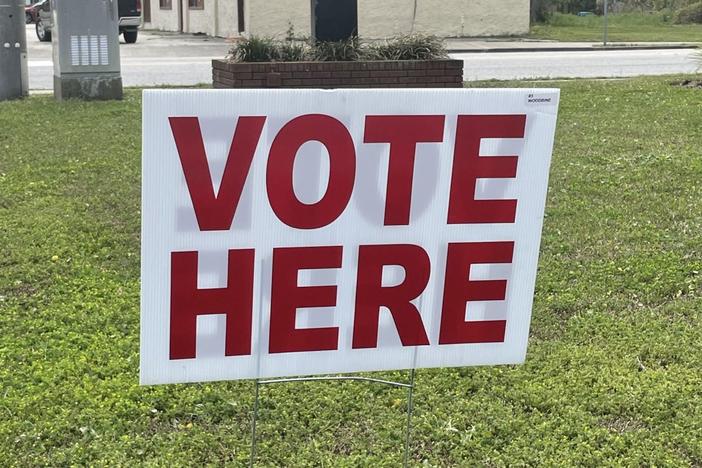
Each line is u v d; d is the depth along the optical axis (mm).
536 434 3604
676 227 6379
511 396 3906
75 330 4547
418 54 11406
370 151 2564
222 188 2490
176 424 3689
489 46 25719
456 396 3924
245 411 3783
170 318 2537
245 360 2619
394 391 3975
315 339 2654
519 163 2664
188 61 19453
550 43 27375
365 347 2701
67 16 11750
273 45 11133
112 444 3486
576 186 7492
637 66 19047
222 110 2443
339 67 10883
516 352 2812
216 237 2518
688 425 3666
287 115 2488
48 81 15773
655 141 9344
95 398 3826
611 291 5172
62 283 5227
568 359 4289
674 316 4852
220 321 2572
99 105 11484
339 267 2625
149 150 2424
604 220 6527
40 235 6023
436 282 2699
